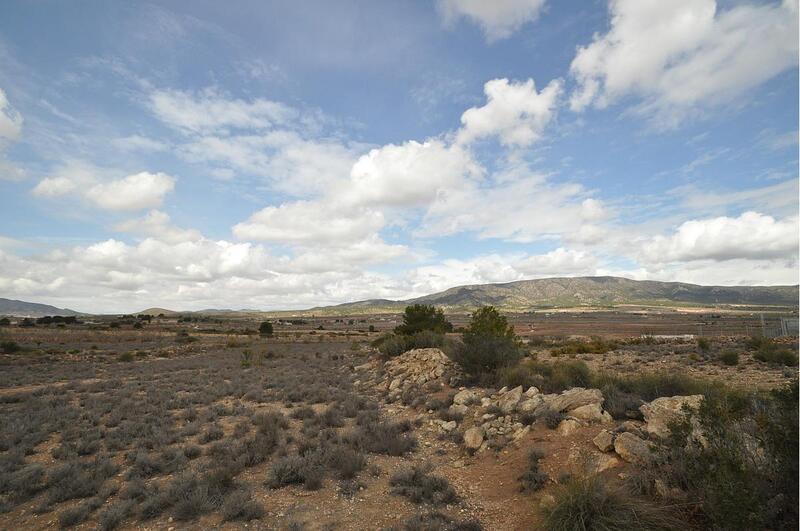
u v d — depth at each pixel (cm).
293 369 3055
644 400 1157
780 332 5334
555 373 1534
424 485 817
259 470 940
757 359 2619
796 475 494
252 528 672
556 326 11794
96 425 1390
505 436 1041
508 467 877
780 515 498
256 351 4691
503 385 1579
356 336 8325
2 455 1048
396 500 775
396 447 1045
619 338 6106
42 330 7312
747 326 8444
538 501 706
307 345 6094
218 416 1528
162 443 1133
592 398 1077
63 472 890
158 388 2188
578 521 579
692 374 2152
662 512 578
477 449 1023
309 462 914
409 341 3039
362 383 2305
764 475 519
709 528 537
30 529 696
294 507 748
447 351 2322
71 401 1838
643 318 17425
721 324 10412
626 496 602
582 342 5069
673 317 17825
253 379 2541
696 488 577
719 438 565
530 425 1052
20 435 1209
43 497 820
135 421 1396
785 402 521
